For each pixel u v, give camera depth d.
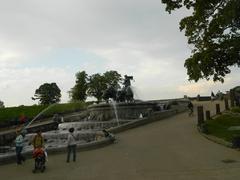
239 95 54.25
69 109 67.81
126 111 53.72
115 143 32.56
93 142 29.72
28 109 61.38
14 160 23.89
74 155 23.70
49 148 26.75
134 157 24.61
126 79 59.72
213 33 32.03
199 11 32.34
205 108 62.91
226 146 27.23
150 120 48.09
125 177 18.12
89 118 56.84
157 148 28.42
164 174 18.42
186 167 20.02
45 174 19.89
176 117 53.12
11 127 47.91
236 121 39.72
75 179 18.23
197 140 31.59
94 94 109.62
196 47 33.91
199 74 32.66
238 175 17.23
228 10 28.48
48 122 51.59
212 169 19.09
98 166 21.73
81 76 110.19
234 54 31.31
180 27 34.47
